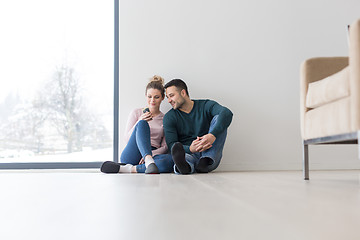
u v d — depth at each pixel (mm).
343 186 1399
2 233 583
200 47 2988
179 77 2971
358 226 606
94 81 3135
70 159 3092
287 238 522
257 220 666
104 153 3098
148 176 2066
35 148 3086
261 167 2938
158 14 2988
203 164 2320
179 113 2621
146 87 2777
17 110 3102
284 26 3027
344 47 3049
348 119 1332
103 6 3172
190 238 526
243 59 3000
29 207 866
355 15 3061
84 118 3115
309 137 1744
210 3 3012
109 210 803
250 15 3020
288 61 3018
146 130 2377
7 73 3113
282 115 2986
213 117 2535
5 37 3131
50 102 3119
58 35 3156
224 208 816
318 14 3045
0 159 3057
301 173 2426
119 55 2955
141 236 544
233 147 2943
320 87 1596
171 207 835
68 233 575
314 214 731
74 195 1110
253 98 2984
